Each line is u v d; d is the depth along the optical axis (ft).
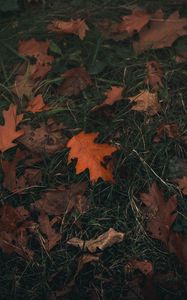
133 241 5.06
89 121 5.51
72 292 4.92
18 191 5.25
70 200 5.20
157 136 5.39
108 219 5.15
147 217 5.10
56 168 5.35
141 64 5.76
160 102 5.54
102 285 4.94
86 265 5.01
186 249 4.97
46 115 5.56
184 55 5.76
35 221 5.18
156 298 4.83
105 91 5.66
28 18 6.15
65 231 5.13
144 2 6.13
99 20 6.06
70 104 5.60
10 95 5.71
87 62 5.82
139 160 5.32
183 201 5.15
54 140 5.44
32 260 5.03
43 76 5.74
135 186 5.24
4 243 5.05
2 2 6.10
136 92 5.63
